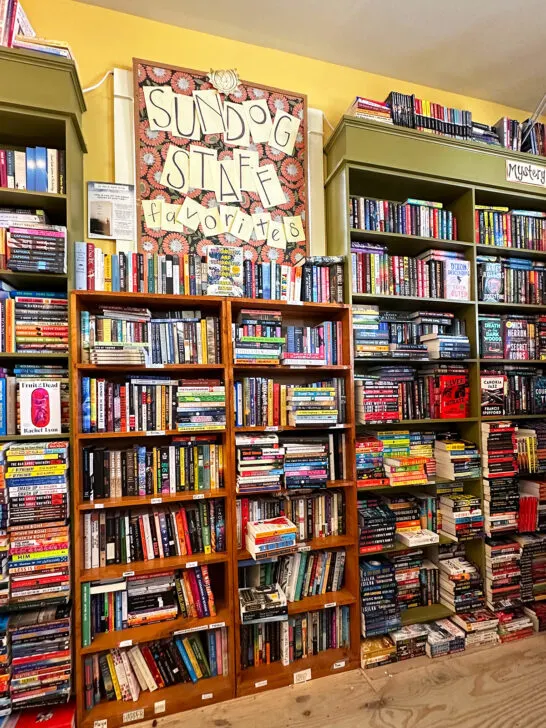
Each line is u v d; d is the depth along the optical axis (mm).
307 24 1971
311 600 1811
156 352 1684
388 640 1884
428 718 1527
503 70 2309
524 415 2246
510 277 2281
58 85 1548
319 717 1533
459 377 2152
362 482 1884
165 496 1611
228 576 1665
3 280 1617
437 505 2133
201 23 1968
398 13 1902
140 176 1872
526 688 1678
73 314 1529
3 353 1502
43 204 1646
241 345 1705
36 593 1461
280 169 2088
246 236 2014
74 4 1851
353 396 1873
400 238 2064
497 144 2281
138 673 1601
